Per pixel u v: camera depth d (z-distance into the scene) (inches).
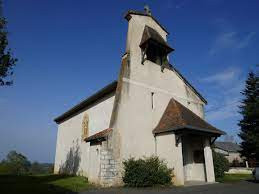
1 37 402.9
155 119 625.6
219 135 616.4
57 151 995.3
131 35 655.8
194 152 655.1
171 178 519.8
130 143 558.3
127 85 596.7
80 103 794.2
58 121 1042.1
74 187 468.4
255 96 1104.2
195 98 770.2
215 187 473.4
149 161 523.8
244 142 1071.0
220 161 692.7
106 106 668.1
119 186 498.0
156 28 734.5
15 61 421.7
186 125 524.7
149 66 664.4
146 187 476.7
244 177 828.6
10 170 1001.5
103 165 512.4
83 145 764.0
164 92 677.3
